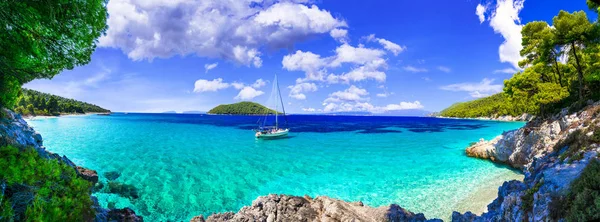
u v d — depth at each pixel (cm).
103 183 2512
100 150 4253
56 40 926
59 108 16025
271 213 1677
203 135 7062
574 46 3375
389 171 3159
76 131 7131
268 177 2895
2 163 713
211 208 2066
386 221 1634
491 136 6906
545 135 2912
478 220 1505
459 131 8506
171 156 3950
